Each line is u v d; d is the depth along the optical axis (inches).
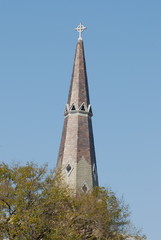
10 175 2694.4
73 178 3846.0
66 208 2903.5
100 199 3280.0
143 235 3230.8
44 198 2674.7
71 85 4192.9
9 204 2615.7
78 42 4315.9
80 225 3041.3
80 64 4242.1
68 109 4099.4
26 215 2532.0
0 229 2573.8
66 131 4037.9
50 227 2642.7
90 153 3986.2
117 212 3238.2
